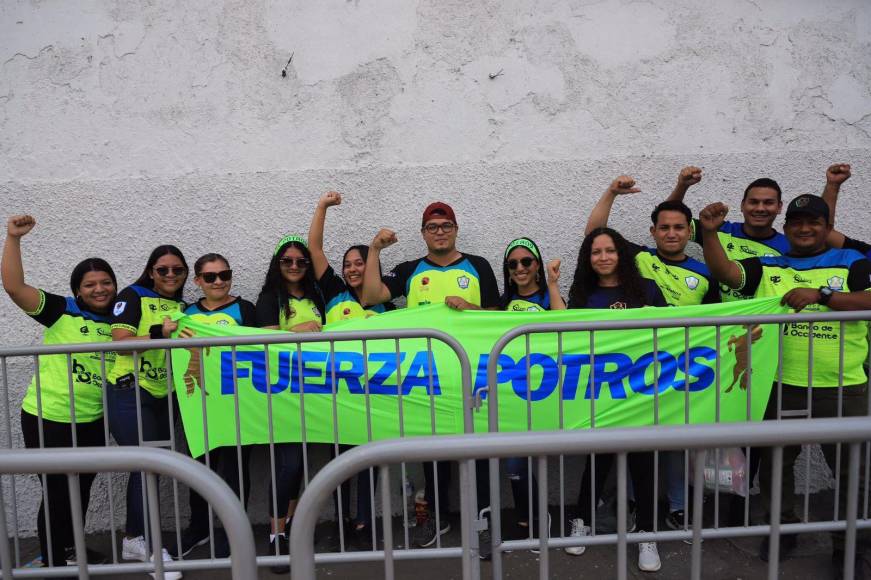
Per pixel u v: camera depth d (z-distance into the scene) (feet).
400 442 5.24
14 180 13.78
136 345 10.07
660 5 14.30
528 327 9.94
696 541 5.60
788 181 14.51
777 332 11.05
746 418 11.16
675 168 14.42
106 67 13.84
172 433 10.48
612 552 11.98
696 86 14.40
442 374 11.35
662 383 11.13
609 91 14.34
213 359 11.27
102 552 12.87
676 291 12.67
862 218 14.58
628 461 11.75
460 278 13.03
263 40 13.97
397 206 14.21
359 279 12.95
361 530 12.73
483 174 14.26
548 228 14.34
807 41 14.46
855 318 10.01
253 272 14.08
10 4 13.69
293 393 11.34
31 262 13.82
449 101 14.21
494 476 9.40
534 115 14.29
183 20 13.87
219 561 9.96
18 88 13.75
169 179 13.96
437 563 11.80
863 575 10.62
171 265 12.03
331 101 14.10
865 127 14.60
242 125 14.03
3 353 9.99
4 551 5.54
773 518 5.66
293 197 14.10
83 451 5.22
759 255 13.04
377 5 14.05
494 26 14.17
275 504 10.73
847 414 11.21
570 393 11.20
